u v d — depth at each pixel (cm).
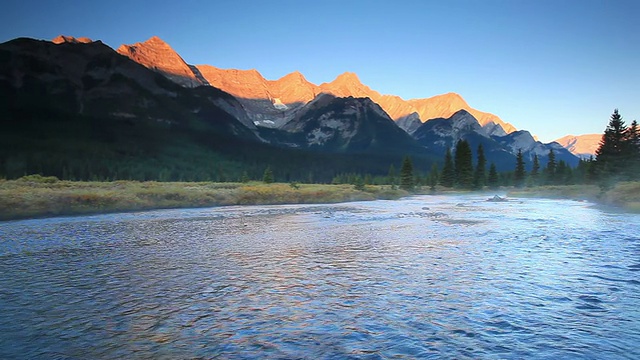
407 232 2739
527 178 12900
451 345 844
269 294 1229
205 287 1306
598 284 1341
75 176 15125
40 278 1413
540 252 1953
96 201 4353
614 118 7400
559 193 8094
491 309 1085
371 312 1062
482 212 4531
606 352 808
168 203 5084
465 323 979
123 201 4609
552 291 1259
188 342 858
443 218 3809
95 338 877
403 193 9575
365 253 1931
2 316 1016
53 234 2566
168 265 1642
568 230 2809
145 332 914
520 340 872
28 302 1133
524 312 1059
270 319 1008
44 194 4150
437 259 1781
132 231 2739
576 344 848
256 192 6406
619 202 5122
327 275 1479
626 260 1745
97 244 2175
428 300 1167
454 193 10669
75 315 1027
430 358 779
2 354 793
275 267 1614
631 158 7025
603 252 1945
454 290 1276
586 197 7162
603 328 944
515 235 2575
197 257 1819
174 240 2341
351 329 939
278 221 3497
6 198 3734
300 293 1240
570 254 1897
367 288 1299
